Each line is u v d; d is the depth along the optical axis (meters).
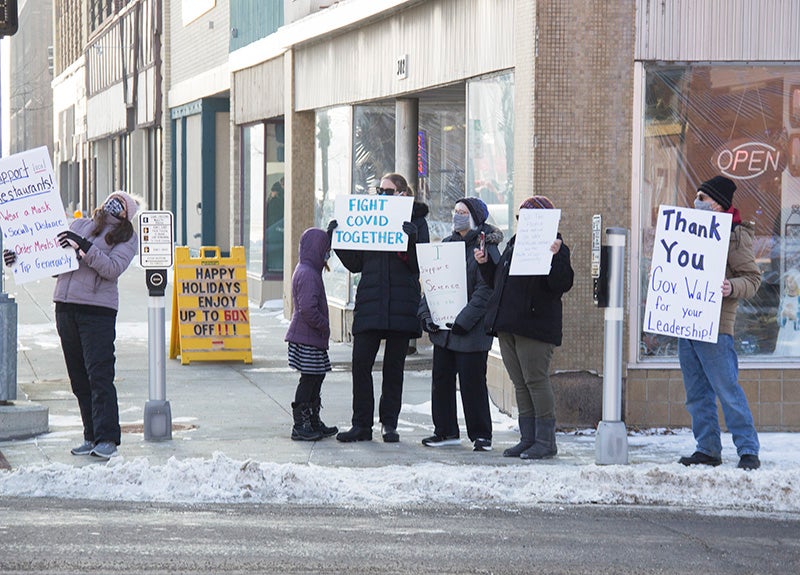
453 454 11.30
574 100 12.29
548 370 11.13
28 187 10.84
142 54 42.12
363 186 19.39
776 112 12.51
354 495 9.44
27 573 7.21
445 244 11.52
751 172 12.53
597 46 12.27
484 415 11.48
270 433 12.30
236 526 8.47
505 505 9.27
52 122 100.19
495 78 13.91
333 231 11.81
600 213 12.34
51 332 20.95
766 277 12.61
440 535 8.28
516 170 12.80
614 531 8.45
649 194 12.45
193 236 34.66
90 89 60.19
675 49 12.31
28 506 9.03
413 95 17.31
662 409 12.46
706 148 12.48
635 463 10.86
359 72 18.86
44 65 100.00
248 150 27.39
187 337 17.33
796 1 12.38
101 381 10.95
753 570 7.54
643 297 12.44
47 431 12.18
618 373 10.72
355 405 11.98
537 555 7.79
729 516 8.96
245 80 26.86
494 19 13.75
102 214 11.02
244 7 27.05
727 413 10.51
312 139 22.31
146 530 8.31
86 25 63.78
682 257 10.41
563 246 10.80
